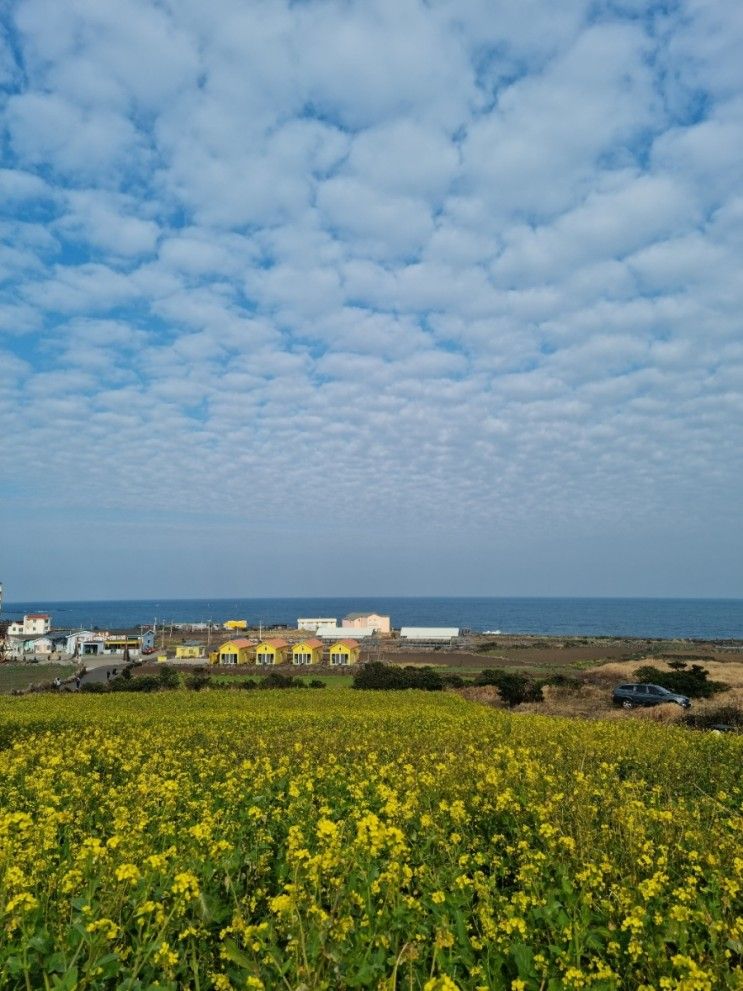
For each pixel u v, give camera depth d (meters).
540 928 5.91
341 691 36.91
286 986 4.93
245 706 28.67
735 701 41.91
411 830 8.55
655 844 7.80
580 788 9.91
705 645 115.38
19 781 12.28
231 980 5.32
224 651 80.94
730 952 5.36
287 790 10.80
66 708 26.48
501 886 7.41
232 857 7.00
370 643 115.19
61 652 101.06
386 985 4.70
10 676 71.50
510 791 9.43
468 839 8.25
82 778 11.67
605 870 6.61
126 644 102.06
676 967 4.92
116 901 5.76
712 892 6.35
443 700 32.78
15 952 5.08
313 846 7.56
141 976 5.32
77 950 5.17
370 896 5.95
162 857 6.39
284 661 84.00
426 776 10.27
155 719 22.56
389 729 20.31
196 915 5.96
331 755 13.88
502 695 45.62
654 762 13.90
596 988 4.83
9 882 5.73
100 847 6.65
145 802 9.70
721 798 10.46
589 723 20.92
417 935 5.39
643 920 5.47
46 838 7.59
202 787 11.37
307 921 5.43
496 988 5.05
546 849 7.63
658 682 48.12
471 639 130.38
